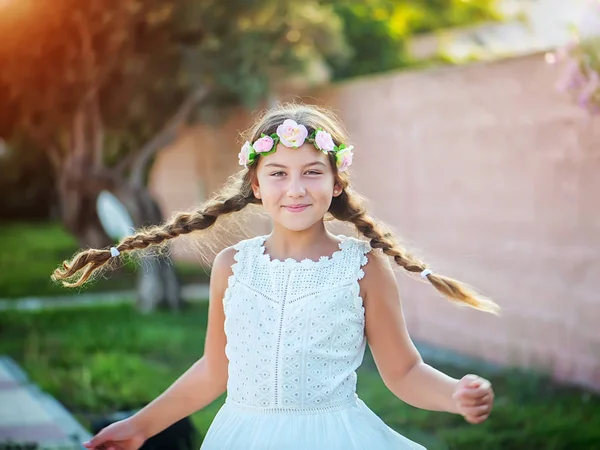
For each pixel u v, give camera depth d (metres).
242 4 9.16
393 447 2.86
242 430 2.82
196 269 14.62
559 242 6.78
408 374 2.92
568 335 6.70
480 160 7.68
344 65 13.30
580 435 5.20
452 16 15.23
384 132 9.14
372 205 9.45
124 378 7.04
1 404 6.36
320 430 2.76
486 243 7.65
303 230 2.94
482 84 7.59
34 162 21.22
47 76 9.30
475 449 5.12
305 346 2.79
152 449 4.21
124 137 10.94
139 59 9.47
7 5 8.56
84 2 8.65
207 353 3.08
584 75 5.53
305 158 2.83
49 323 9.92
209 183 14.05
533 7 10.85
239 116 12.73
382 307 2.91
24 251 17.47
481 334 7.77
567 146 6.66
